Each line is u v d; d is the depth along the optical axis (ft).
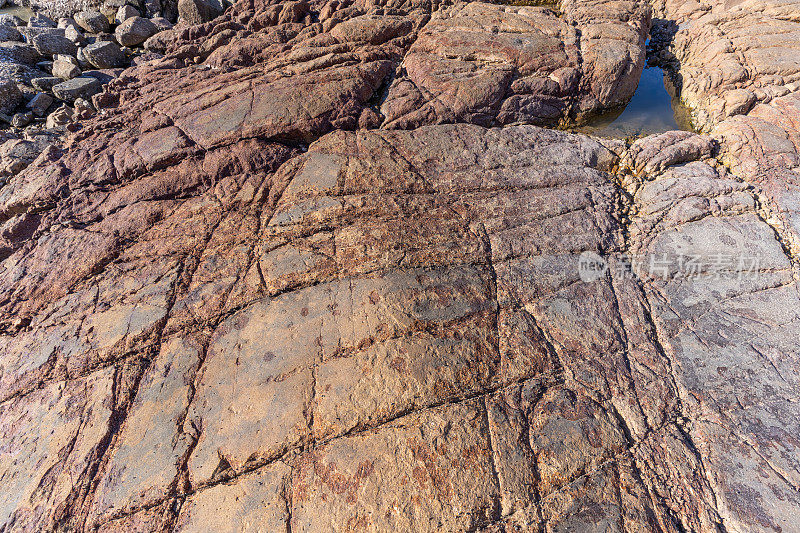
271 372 13.89
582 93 27.20
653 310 16.56
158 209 19.66
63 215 19.74
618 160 22.67
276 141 22.65
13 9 40.60
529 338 14.98
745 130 23.00
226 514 11.49
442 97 25.11
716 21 30.78
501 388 13.67
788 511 11.65
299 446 12.45
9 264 18.20
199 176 20.77
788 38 27.40
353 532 11.00
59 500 12.07
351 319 14.89
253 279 16.47
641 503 11.80
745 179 21.42
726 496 12.07
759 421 13.39
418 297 15.47
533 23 28.40
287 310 15.39
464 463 11.94
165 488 12.07
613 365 14.73
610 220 19.35
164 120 23.44
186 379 14.16
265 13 31.32
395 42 28.30
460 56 26.43
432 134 22.50
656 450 12.92
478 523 11.25
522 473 11.99
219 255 17.52
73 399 13.97
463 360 13.99
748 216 19.39
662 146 22.44
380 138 22.11
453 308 15.34
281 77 25.02
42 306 16.74
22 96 27.71
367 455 12.07
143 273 17.17
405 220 18.26
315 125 22.70
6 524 11.86
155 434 13.04
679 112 28.53
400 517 11.16
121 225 19.07
